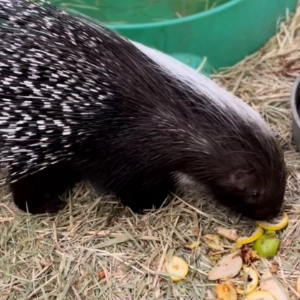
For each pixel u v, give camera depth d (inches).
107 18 93.2
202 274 64.9
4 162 67.0
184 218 70.3
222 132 64.1
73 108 63.7
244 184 64.8
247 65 89.4
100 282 65.0
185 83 65.7
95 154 67.6
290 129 79.0
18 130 64.5
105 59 65.1
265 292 62.4
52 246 68.6
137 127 65.5
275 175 63.7
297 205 69.8
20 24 65.4
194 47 85.9
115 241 68.2
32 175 69.4
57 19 65.9
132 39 83.3
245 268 64.8
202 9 94.7
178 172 68.1
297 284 62.5
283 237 67.3
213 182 66.7
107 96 64.4
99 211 71.8
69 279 65.1
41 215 71.9
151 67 66.3
